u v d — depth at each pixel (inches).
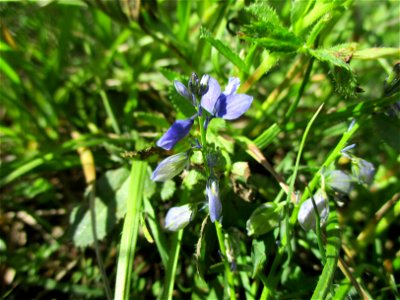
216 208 2.1
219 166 2.5
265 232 2.5
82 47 4.5
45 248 3.2
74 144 3.4
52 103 4.0
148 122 3.2
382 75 4.0
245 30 2.5
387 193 3.0
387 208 2.8
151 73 4.2
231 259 2.4
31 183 3.6
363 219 3.3
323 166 2.4
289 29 2.8
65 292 3.0
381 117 2.6
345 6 2.7
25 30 4.1
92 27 4.4
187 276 2.9
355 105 2.7
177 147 3.0
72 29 4.3
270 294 2.5
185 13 3.7
